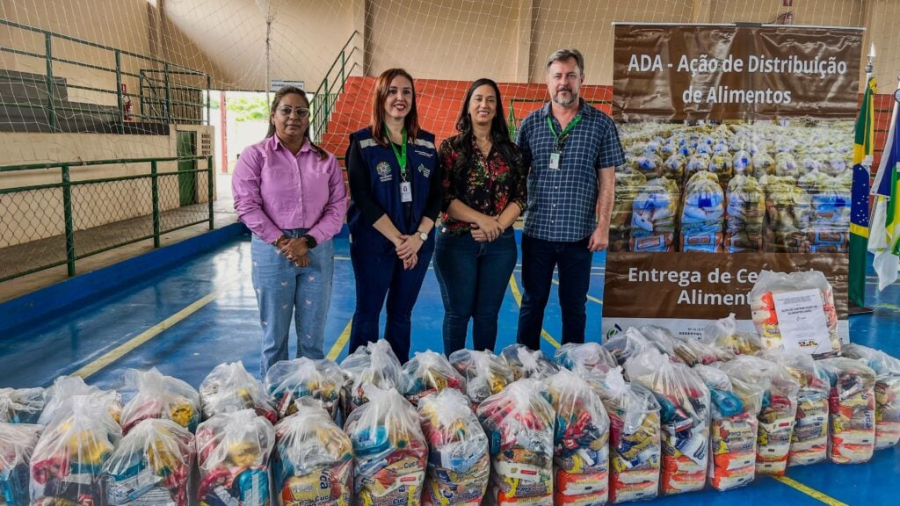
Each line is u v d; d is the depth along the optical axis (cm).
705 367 273
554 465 239
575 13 1385
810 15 1333
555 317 536
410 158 309
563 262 345
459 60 1406
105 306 555
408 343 338
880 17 1319
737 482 257
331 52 1405
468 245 322
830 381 283
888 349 448
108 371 396
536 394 238
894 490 260
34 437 212
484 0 1384
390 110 301
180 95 1400
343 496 212
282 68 1407
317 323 319
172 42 1385
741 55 360
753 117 364
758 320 328
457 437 222
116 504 195
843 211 371
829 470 277
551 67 324
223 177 1980
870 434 281
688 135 365
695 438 251
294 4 1385
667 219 371
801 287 325
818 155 367
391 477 216
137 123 1098
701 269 374
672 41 360
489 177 316
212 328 489
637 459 244
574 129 331
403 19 1396
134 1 1293
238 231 981
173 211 1125
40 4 1006
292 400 248
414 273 323
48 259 667
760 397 262
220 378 253
